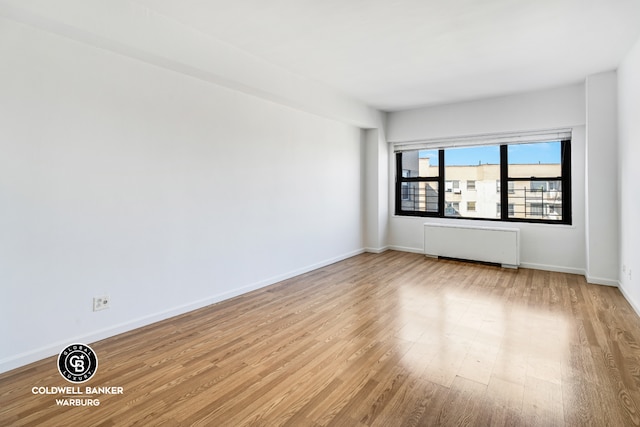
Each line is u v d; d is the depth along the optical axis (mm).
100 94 2676
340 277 4676
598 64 3842
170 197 3193
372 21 2855
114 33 2494
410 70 4035
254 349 2605
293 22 2881
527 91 4906
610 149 4086
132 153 2895
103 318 2752
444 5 2604
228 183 3744
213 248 3607
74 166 2551
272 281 4359
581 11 2693
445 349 2590
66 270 2533
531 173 5246
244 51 3479
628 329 2914
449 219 5961
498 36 3135
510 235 5102
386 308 3477
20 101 2285
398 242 6496
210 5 2619
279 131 4391
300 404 1937
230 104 3727
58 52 2443
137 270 2965
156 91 3047
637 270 3283
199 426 1755
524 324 3049
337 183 5574
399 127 6191
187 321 3145
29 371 2270
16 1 2039
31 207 2354
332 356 2494
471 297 3809
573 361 2389
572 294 3883
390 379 2188
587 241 4441
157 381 2172
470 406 1904
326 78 4332
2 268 2244
